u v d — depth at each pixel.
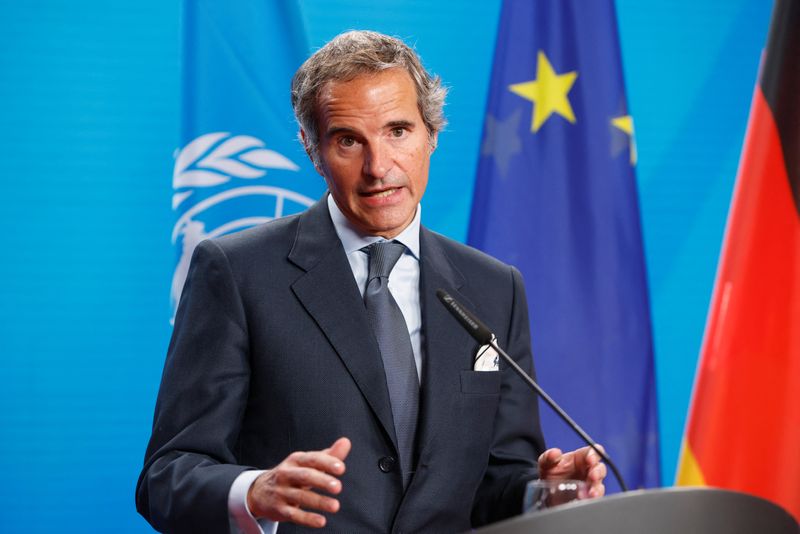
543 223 5.32
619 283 5.32
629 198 5.37
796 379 5.23
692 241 6.50
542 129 5.37
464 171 6.21
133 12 5.88
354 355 3.32
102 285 5.81
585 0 5.43
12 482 5.68
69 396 5.76
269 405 3.31
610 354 5.30
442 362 3.43
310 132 3.48
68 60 5.81
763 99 5.37
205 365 3.30
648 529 1.90
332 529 3.19
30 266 5.73
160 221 5.89
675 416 6.41
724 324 5.32
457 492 3.35
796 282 5.24
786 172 5.29
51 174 5.77
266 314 3.36
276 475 2.56
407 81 3.36
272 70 5.03
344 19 6.07
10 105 5.74
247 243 3.50
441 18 6.20
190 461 3.09
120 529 5.81
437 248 3.69
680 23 6.53
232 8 5.01
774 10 5.40
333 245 3.51
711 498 1.96
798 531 2.15
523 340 3.75
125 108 5.86
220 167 4.93
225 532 2.81
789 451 5.22
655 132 6.48
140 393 5.84
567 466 2.99
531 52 5.40
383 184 3.31
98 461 5.79
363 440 3.28
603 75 5.39
